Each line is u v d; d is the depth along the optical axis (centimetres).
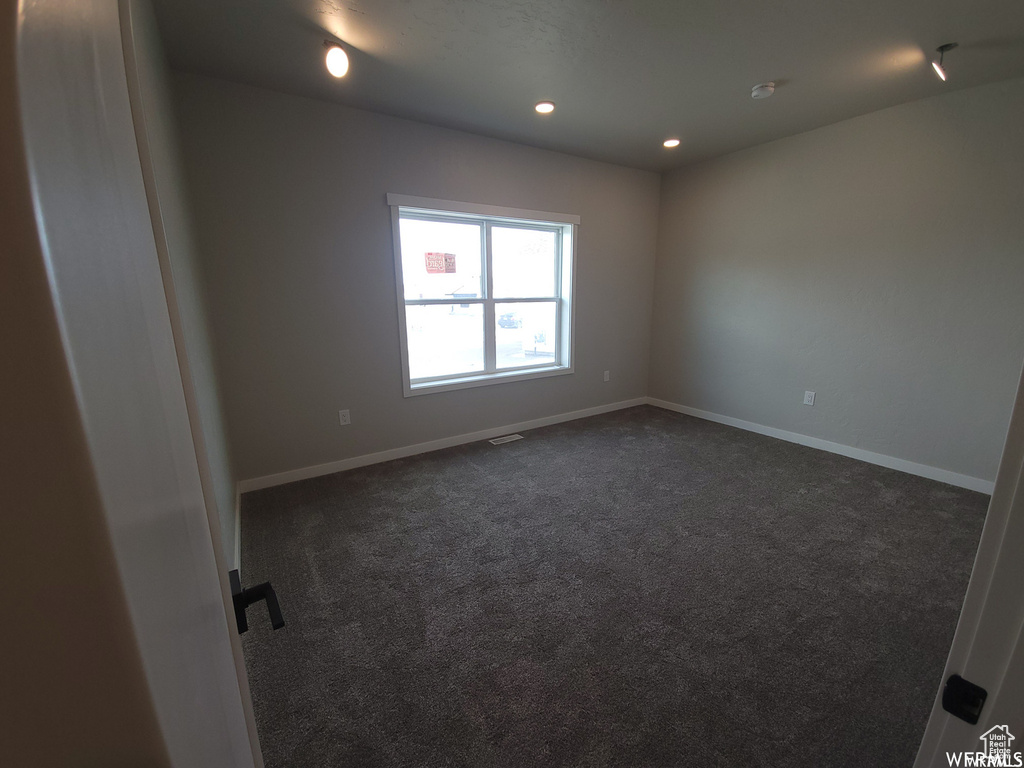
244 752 54
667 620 171
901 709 135
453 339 368
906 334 301
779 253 364
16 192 15
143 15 144
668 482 294
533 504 264
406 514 254
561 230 413
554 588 190
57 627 19
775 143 354
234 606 62
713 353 427
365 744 126
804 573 199
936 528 236
